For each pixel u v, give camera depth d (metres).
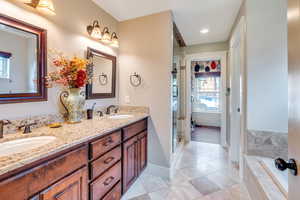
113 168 1.46
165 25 2.11
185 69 3.59
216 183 1.97
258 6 1.74
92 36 1.88
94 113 1.97
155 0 1.88
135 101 2.31
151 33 2.19
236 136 2.61
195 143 3.51
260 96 1.79
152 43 2.19
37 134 1.17
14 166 0.70
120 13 2.17
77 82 1.50
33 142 1.14
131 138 1.78
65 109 1.58
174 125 2.60
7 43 1.16
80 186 1.09
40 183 0.83
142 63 2.26
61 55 1.53
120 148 1.58
